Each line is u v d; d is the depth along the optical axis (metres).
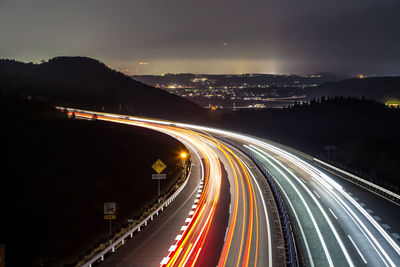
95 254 28.80
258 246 30.16
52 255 31.92
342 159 92.94
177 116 161.62
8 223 37.66
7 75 163.25
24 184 47.44
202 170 64.62
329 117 149.00
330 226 35.94
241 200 45.12
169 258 27.52
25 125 68.19
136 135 95.19
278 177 58.47
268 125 146.88
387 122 143.00
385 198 46.03
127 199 50.84
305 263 27.64
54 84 164.12
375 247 30.80
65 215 42.69
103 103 148.75
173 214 39.69
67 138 71.44
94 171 61.34
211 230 34.22
